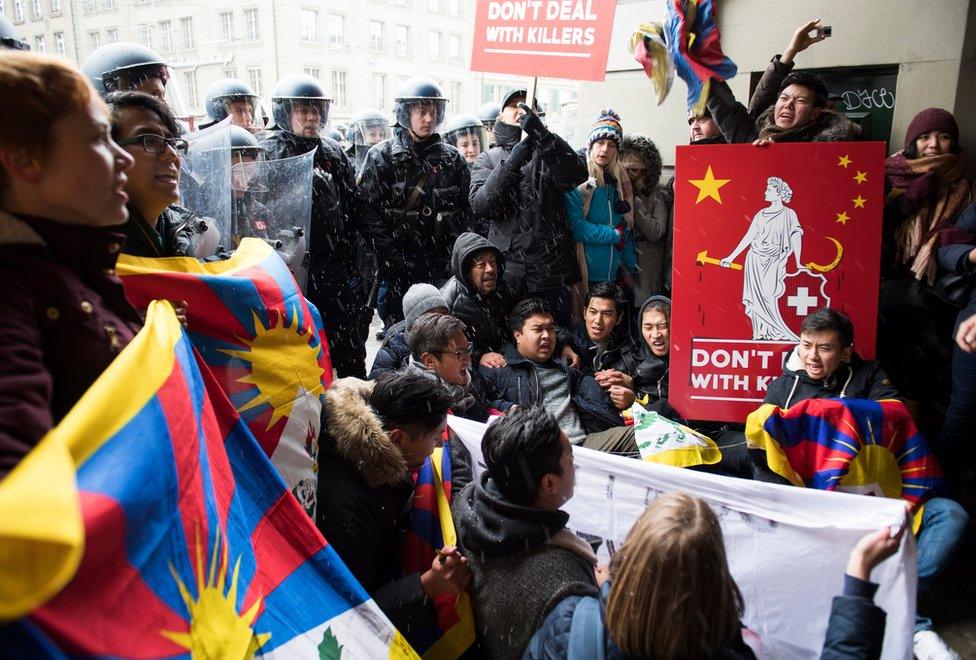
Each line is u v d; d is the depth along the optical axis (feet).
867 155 9.01
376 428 5.92
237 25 72.43
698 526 3.88
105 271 3.66
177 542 3.45
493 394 10.15
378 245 13.32
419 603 5.34
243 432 4.76
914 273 10.52
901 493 7.97
